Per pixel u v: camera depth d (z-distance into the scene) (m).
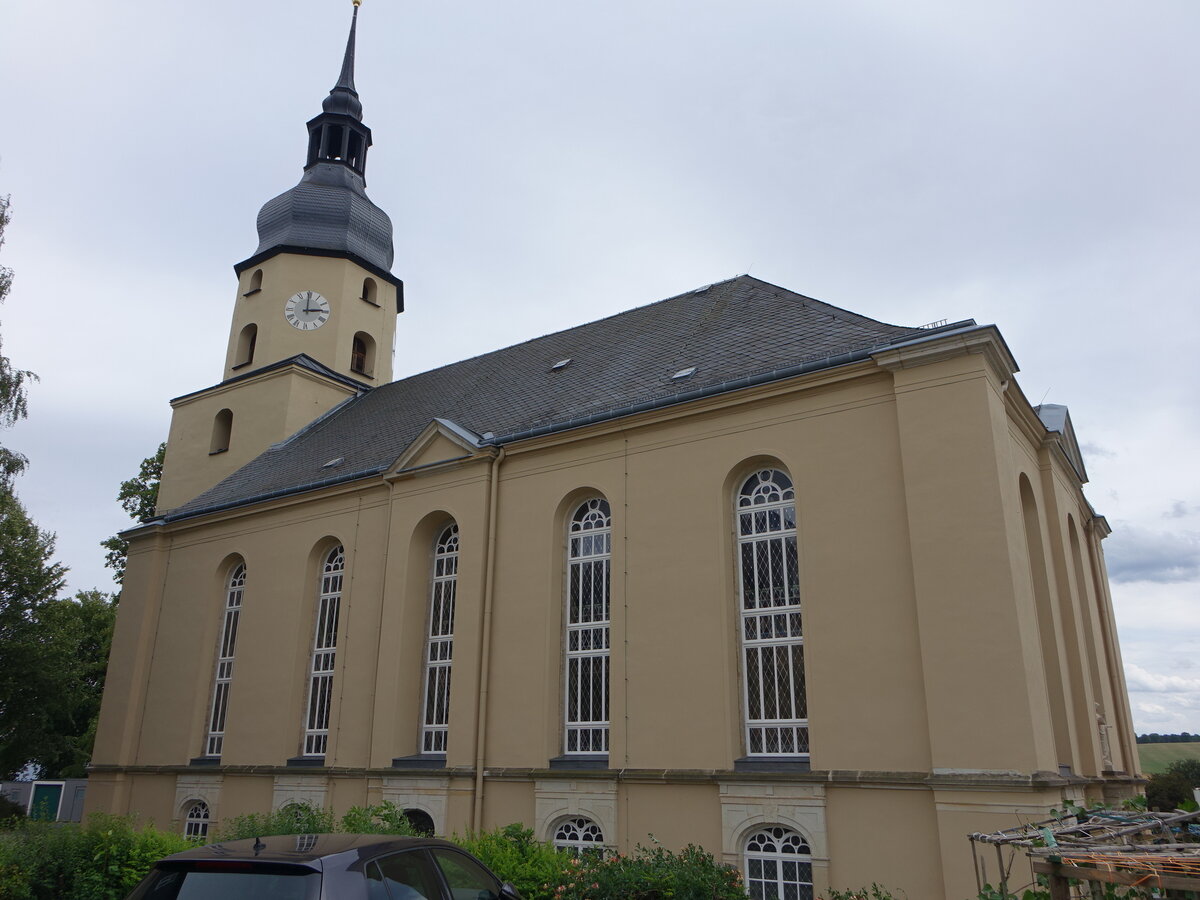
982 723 12.70
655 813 15.42
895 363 14.80
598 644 17.47
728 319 20.75
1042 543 16.47
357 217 33.59
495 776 17.53
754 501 16.36
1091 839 7.91
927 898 12.66
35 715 34.59
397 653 19.92
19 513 35.94
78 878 13.22
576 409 20.03
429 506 20.62
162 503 31.66
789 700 14.96
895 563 14.27
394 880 7.13
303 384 30.39
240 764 22.38
